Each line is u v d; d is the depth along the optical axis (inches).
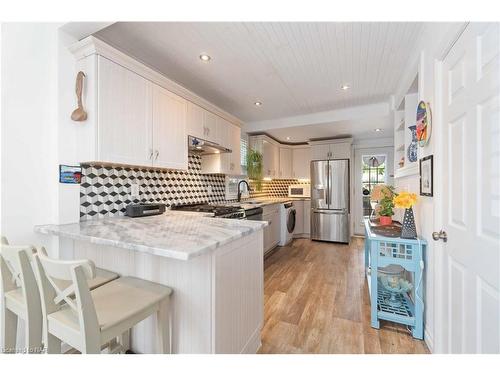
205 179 132.3
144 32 70.5
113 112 67.6
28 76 58.9
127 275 55.4
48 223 62.6
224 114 125.4
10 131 55.9
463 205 45.3
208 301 44.9
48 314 40.1
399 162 113.7
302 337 66.6
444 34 51.8
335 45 77.7
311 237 190.1
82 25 61.9
